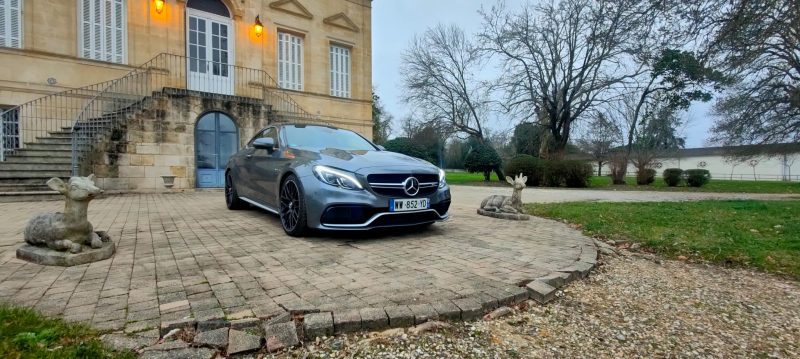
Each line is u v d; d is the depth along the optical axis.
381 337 1.98
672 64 17.11
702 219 6.13
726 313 2.62
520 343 2.03
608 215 6.55
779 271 3.69
